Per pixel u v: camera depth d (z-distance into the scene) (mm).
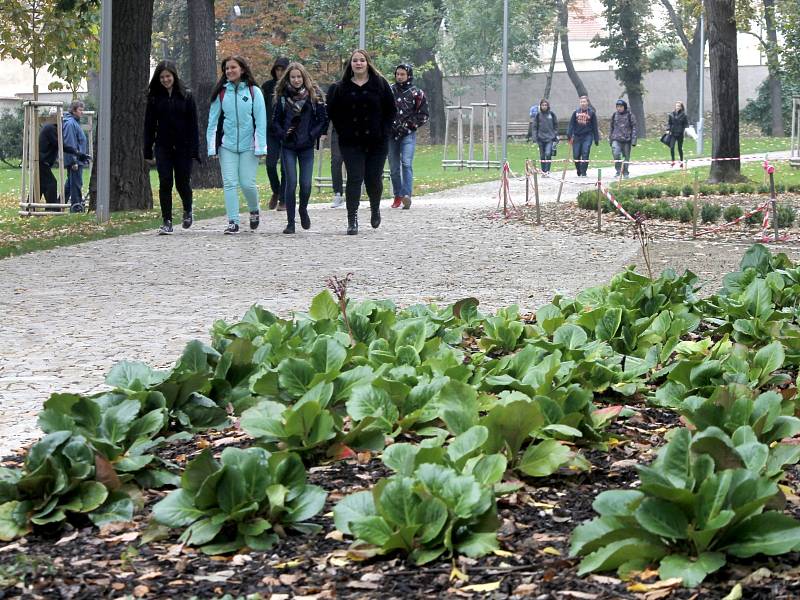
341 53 48344
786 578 3836
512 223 20656
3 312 10977
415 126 23781
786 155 51125
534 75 80438
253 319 8062
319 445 5492
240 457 4543
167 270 14086
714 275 13375
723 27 30922
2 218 24984
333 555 4254
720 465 4262
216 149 18375
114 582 4082
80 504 4648
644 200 25688
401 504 4238
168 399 6051
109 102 21500
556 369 6250
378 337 7719
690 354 7301
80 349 9062
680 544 4004
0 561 4309
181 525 4426
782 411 5715
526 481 5074
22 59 31766
